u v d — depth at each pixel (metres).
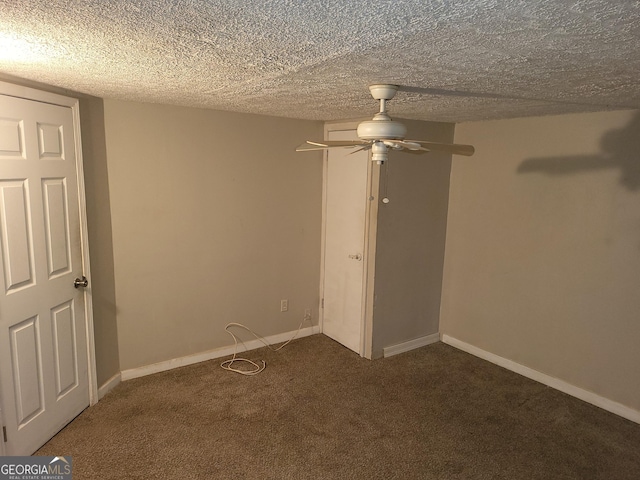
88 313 2.91
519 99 2.43
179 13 1.15
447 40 1.32
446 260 4.15
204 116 3.39
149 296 3.37
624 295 2.95
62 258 2.63
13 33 1.37
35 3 1.09
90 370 2.97
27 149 2.31
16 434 2.32
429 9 1.06
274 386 3.35
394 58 1.55
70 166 2.66
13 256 2.26
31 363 2.42
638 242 2.86
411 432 2.81
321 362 3.77
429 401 3.18
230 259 3.72
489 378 3.54
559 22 1.14
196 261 3.54
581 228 3.14
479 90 2.16
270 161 3.79
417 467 2.49
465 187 3.90
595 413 3.05
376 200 3.59
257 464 2.48
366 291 3.78
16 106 2.22
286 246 4.02
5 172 2.18
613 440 2.76
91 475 2.36
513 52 1.44
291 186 3.95
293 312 4.19
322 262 4.25
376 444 2.68
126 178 3.13
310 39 1.35
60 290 2.63
